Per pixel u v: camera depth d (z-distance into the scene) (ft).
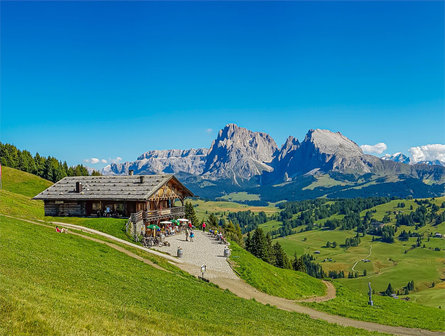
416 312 166.71
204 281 127.13
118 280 95.76
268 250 428.56
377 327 115.44
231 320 84.84
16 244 99.81
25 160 581.94
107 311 67.21
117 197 209.97
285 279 173.06
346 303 155.53
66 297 67.77
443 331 121.60
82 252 116.67
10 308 53.16
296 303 132.87
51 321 53.83
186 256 166.20
